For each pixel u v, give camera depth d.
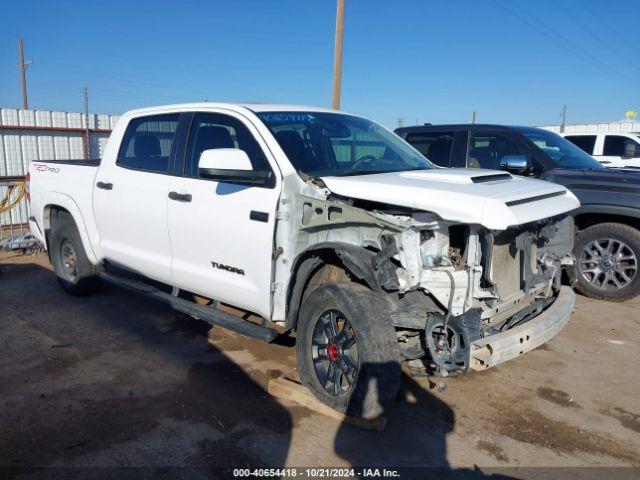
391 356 3.40
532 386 4.27
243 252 4.13
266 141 4.16
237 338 5.15
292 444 3.43
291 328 4.05
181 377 4.34
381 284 3.35
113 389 4.13
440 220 3.49
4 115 13.24
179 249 4.70
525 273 3.79
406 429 3.62
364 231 3.52
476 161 7.26
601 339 5.23
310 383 3.81
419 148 7.83
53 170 6.25
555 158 6.77
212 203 4.33
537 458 3.34
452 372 3.38
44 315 5.77
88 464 3.20
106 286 6.69
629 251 6.13
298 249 3.88
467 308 3.44
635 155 11.68
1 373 4.40
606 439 3.56
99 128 14.86
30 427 3.59
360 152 4.69
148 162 5.05
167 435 3.51
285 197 3.91
